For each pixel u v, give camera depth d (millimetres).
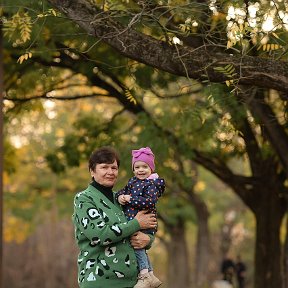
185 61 10000
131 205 7996
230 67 9680
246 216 50406
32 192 34656
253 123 16109
